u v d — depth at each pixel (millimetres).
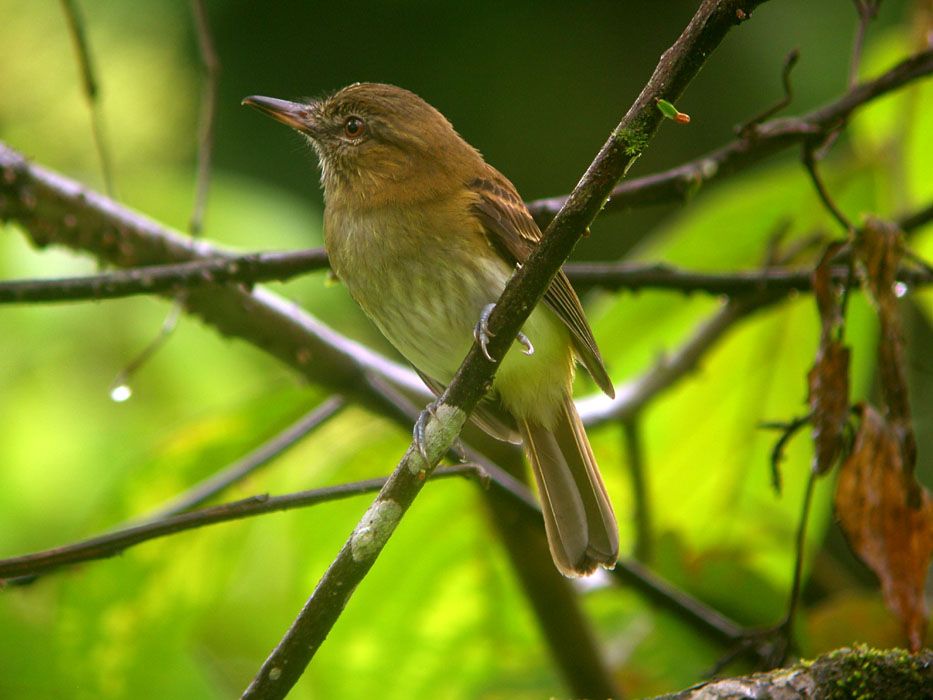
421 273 7551
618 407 8695
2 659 8266
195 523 5316
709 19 4863
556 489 7727
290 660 5207
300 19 12453
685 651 8992
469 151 8078
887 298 6664
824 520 9375
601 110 12836
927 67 7184
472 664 9258
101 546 5203
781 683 4906
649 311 9531
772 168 13367
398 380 8672
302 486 8805
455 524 8891
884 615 7965
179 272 6836
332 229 7867
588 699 8492
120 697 8391
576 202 5168
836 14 11828
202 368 9336
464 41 12766
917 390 11914
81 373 9164
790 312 9258
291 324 7707
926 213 8047
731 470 9555
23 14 9070
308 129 8164
